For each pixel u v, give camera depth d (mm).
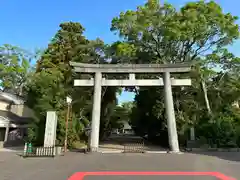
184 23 22938
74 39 28156
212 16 23016
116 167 10391
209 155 14836
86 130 22719
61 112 19453
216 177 8336
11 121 24344
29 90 21578
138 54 26453
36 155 14414
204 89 25172
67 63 26359
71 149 18656
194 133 20812
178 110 23375
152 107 24625
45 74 20797
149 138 28781
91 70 18016
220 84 27094
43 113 18828
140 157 13773
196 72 24188
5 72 32594
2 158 13961
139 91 28734
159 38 25828
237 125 20281
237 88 26250
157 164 11164
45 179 8211
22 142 26469
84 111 25875
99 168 10172
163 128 23531
